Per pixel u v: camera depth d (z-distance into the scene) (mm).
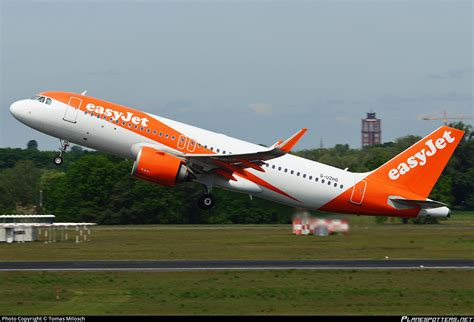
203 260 123500
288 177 156250
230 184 155000
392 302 87000
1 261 121750
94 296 88688
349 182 159625
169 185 149375
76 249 144250
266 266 114625
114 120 148625
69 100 150125
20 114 149875
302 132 142375
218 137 153000
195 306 83812
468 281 100688
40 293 90250
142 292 91000
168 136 149375
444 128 161375
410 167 161750
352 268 112062
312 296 89562
